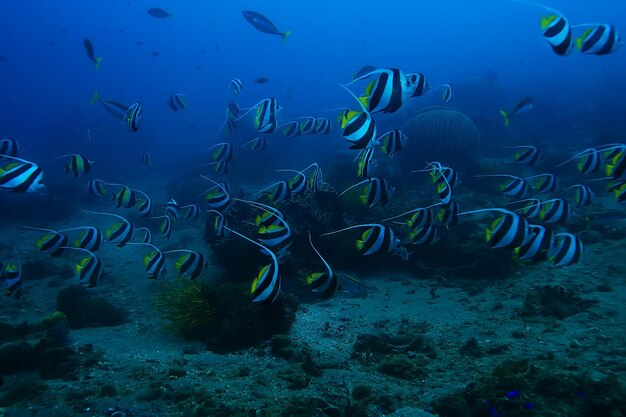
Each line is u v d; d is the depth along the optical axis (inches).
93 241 224.2
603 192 468.1
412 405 142.6
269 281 131.6
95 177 1043.3
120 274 390.0
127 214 640.4
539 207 217.0
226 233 294.7
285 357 194.1
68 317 276.1
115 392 155.7
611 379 123.2
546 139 840.3
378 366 178.7
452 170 245.1
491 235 146.0
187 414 136.9
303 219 324.5
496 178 529.3
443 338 207.3
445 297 275.6
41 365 184.7
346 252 331.9
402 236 344.2
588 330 185.3
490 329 208.8
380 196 204.4
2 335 229.0
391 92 139.3
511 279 280.8
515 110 319.0
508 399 126.7
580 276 253.8
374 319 248.7
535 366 147.3
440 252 331.9
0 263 228.4
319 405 136.0
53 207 674.2
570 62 3154.5
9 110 3511.3
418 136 576.1
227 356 203.0
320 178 327.9
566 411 120.0
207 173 810.8
